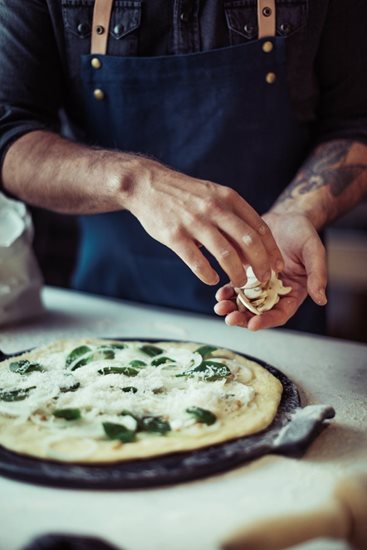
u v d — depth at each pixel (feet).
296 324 3.81
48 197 3.05
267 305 2.57
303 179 3.38
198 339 3.21
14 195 3.28
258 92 3.41
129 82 3.41
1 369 2.64
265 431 2.21
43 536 1.65
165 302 3.92
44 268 5.74
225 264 2.26
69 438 2.11
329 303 6.56
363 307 6.42
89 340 2.99
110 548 1.63
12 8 3.27
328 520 1.56
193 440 2.11
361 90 3.47
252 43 3.29
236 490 1.95
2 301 3.34
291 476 2.02
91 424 2.19
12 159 3.15
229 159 3.55
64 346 2.92
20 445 2.07
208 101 3.42
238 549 1.45
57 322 3.46
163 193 2.42
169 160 3.58
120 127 3.54
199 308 3.83
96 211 3.02
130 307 3.71
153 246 3.81
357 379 2.74
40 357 2.81
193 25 3.32
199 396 2.31
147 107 3.47
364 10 3.30
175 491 1.94
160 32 3.34
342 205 3.32
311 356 2.99
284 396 2.49
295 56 3.34
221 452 2.06
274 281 2.62
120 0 3.28
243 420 2.24
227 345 3.13
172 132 3.51
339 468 2.06
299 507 1.80
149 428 2.16
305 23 3.28
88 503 1.89
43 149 3.10
